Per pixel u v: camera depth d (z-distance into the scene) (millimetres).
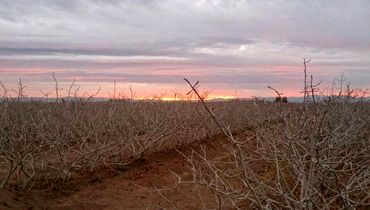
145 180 9547
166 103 14625
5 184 7684
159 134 12195
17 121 9898
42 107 11570
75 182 9000
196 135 14703
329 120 6672
